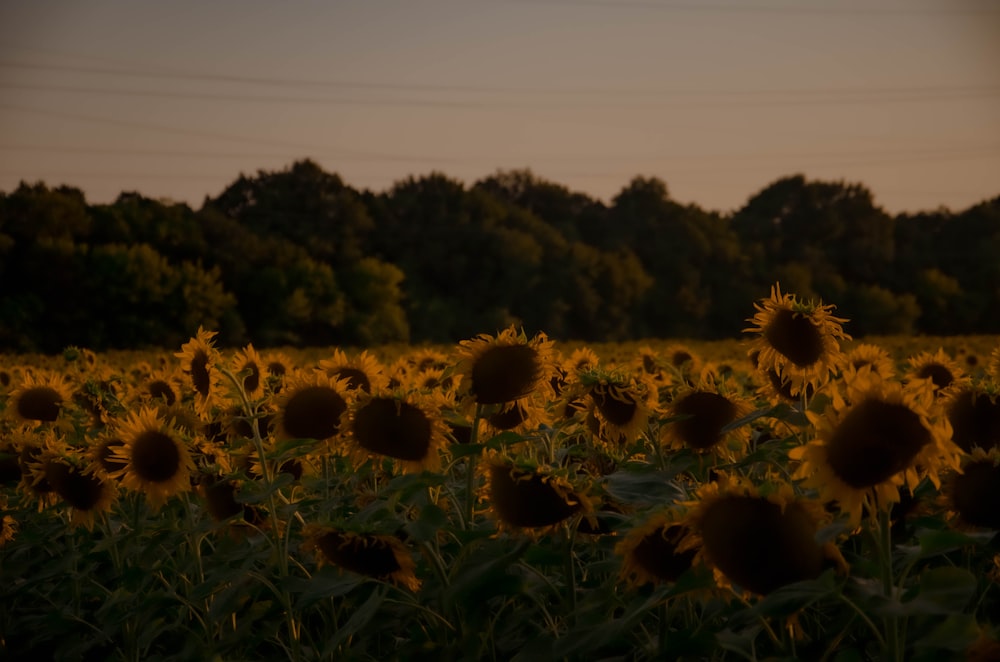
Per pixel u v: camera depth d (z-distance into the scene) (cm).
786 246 11812
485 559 278
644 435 382
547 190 11944
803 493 262
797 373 350
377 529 288
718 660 274
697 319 10788
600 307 10256
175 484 381
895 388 210
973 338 4044
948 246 11800
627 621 232
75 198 7856
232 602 344
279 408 375
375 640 385
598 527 288
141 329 6912
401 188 10738
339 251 9338
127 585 381
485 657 314
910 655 230
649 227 11331
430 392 365
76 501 422
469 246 9925
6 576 453
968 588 199
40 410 553
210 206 9838
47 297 6762
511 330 330
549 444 346
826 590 200
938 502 269
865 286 10694
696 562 223
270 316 7975
